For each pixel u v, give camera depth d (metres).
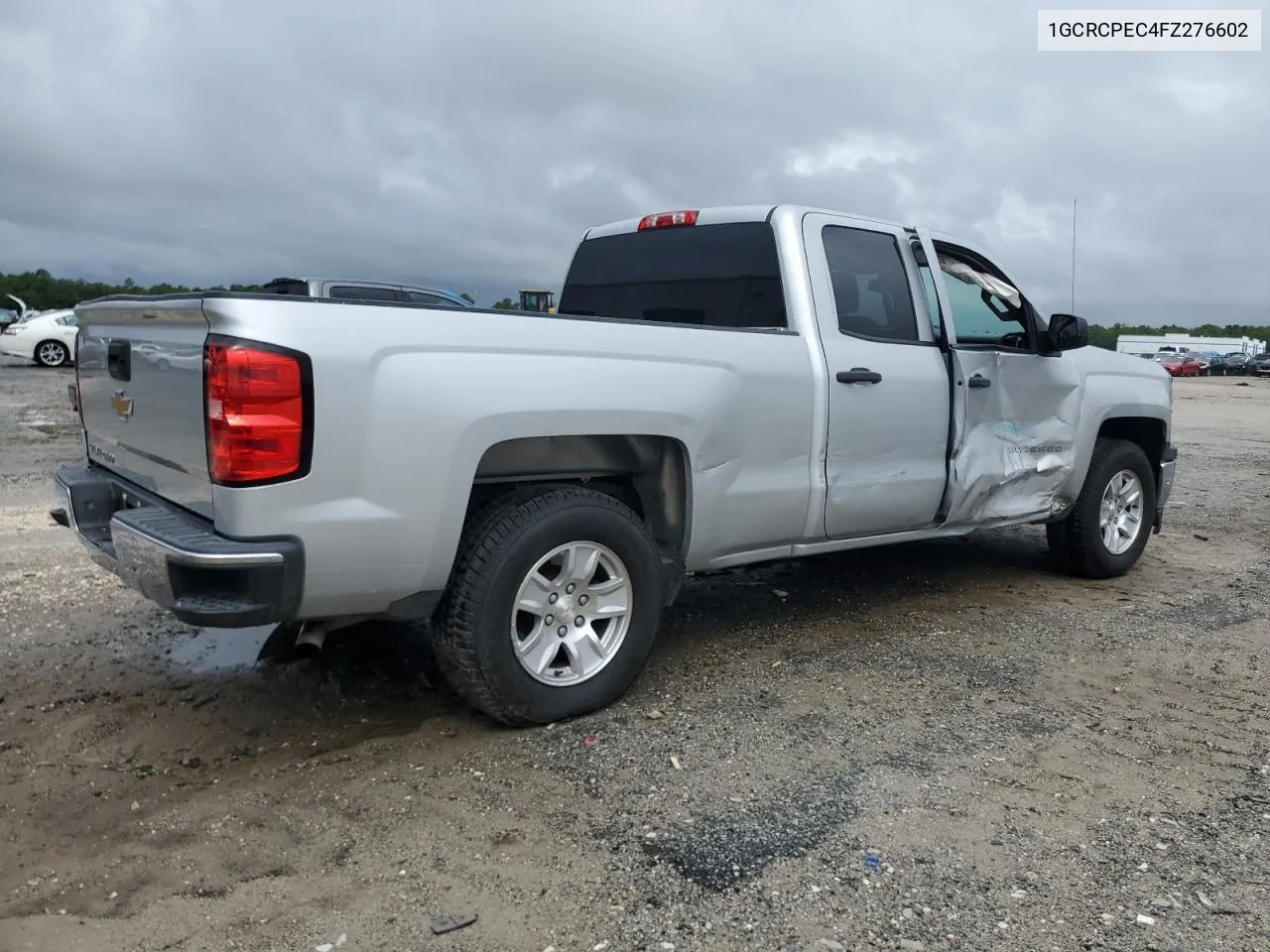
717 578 6.08
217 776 3.41
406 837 3.00
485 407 3.42
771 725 3.82
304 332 3.08
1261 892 2.75
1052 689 4.25
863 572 6.30
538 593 3.71
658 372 3.90
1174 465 6.78
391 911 2.62
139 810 3.17
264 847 2.95
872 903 2.67
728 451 4.17
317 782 3.35
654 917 2.60
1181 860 2.90
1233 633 5.13
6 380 19.86
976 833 3.03
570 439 3.97
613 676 3.92
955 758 3.55
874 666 4.51
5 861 2.87
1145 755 3.61
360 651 4.64
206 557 3.00
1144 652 4.79
